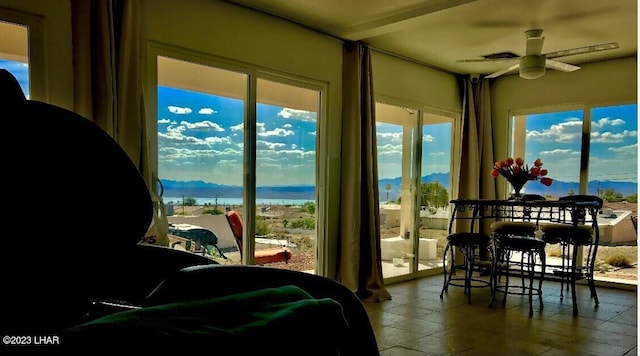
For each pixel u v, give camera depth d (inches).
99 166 32.7
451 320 147.4
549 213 202.8
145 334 28.0
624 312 160.6
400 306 165.6
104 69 106.9
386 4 144.3
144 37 121.6
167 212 133.0
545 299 179.8
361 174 180.5
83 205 31.5
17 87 32.8
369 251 180.1
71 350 25.5
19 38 107.7
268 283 46.2
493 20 157.0
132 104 113.8
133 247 40.3
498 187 245.0
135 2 114.7
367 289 178.2
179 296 42.8
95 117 106.9
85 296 34.7
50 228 29.9
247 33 149.1
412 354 116.0
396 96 207.2
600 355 117.3
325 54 174.6
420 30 168.7
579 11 147.6
